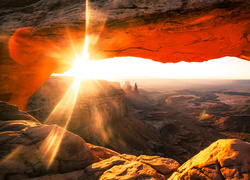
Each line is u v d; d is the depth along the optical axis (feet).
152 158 13.78
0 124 12.29
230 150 7.41
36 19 15.16
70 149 11.48
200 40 14.60
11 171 9.07
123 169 10.85
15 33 15.30
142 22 12.59
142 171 10.66
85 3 14.02
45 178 9.66
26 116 15.39
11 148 9.95
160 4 11.56
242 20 11.19
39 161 10.12
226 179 6.41
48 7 15.55
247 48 14.53
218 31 12.85
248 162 6.59
